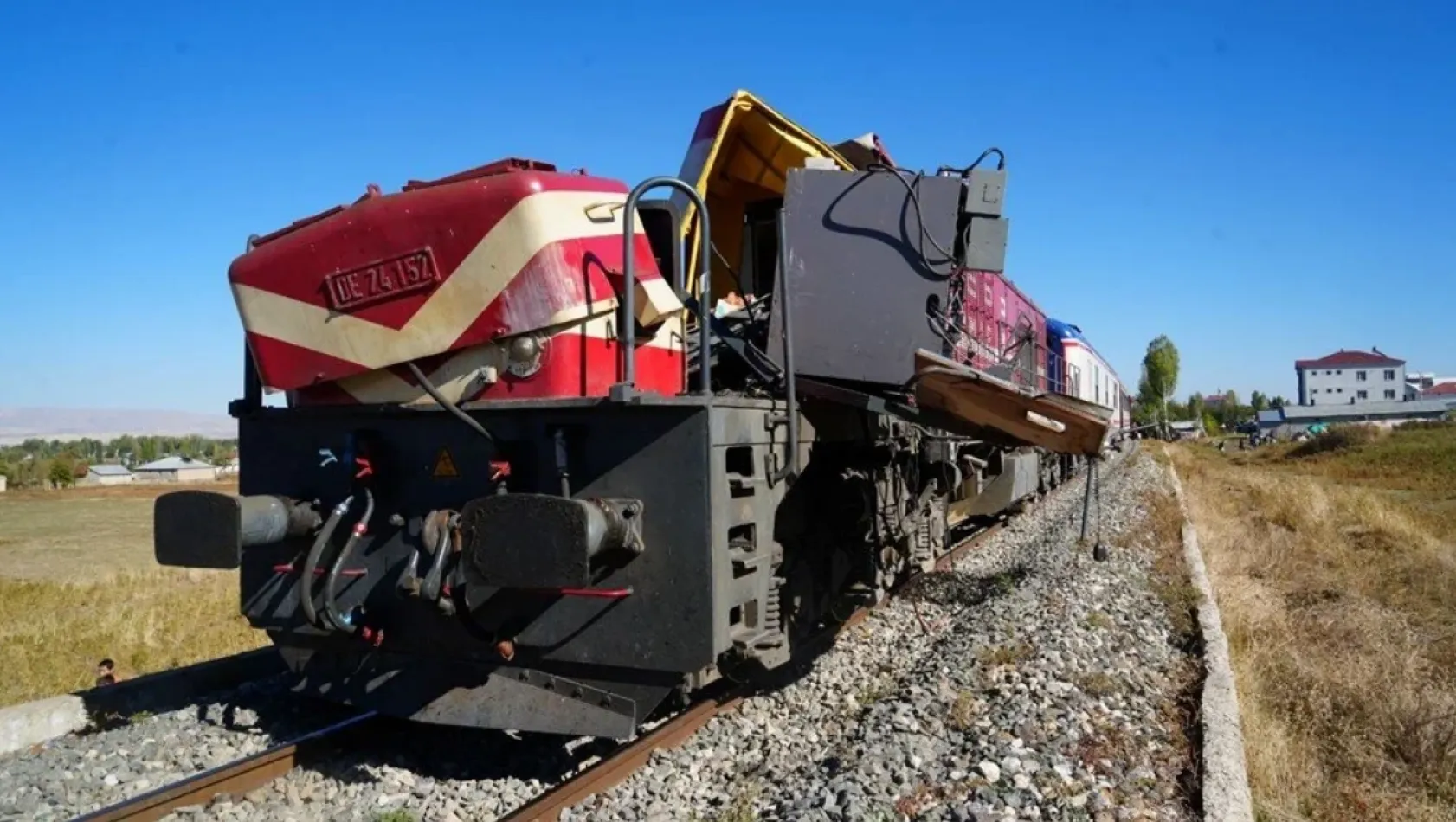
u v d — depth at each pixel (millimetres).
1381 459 43344
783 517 6652
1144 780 5051
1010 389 6715
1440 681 8078
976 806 4574
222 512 5285
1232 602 10312
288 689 6613
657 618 4988
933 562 11250
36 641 10297
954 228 7035
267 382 6020
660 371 6219
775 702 6922
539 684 5379
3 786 5387
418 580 5234
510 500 4719
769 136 7875
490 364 5441
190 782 5102
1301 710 7082
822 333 7090
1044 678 6691
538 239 5297
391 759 5730
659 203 6473
